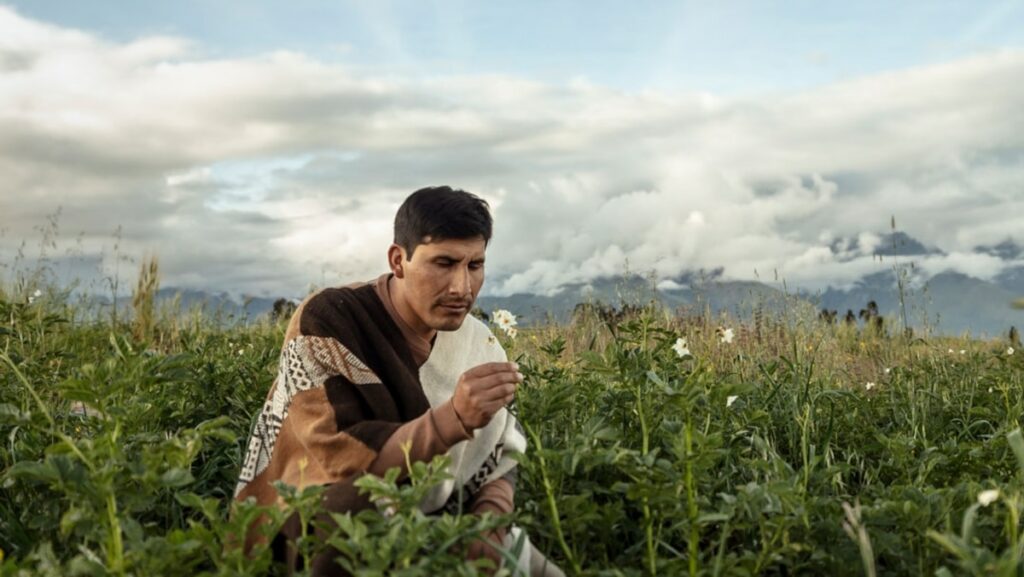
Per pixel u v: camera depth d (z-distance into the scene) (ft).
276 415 10.51
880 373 25.09
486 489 10.57
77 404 17.57
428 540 8.52
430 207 9.96
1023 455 8.04
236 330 30.42
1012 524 8.52
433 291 10.13
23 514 11.25
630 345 14.73
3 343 18.33
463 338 11.14
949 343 26.89
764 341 24.52
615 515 10.44
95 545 10.14
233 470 13.58
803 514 9.93
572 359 21.91
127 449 11.03
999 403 17.97
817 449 15.49
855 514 9.94
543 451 9.88
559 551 11.09
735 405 15.46
